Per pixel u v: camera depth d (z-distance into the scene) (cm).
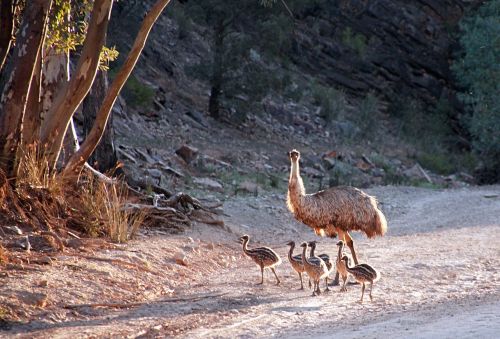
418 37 14575
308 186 8619
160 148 8744
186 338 2506
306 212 3656
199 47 12662
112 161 5394
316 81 13925
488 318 2570
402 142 13050
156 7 3975
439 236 5319
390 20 14575
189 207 5278
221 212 5634
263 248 3575
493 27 12619
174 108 10750
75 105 4131
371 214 3659
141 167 7312
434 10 14812
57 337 2516
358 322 2684
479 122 11888
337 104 13138
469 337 2216
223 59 10625
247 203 6356
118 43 10075
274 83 10881
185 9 10538
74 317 2783
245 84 10781
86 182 4478
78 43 4553
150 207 4741
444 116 14262
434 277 3703
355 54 14388
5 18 3775
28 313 2736
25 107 3922
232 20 10531
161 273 3644
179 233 4688
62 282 3102
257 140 10944
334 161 10656
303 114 12506
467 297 3169
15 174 3906
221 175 8144
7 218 3766
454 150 13838
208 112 11131
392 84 14400
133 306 3008
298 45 14062
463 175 11931
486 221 6203
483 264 4094
